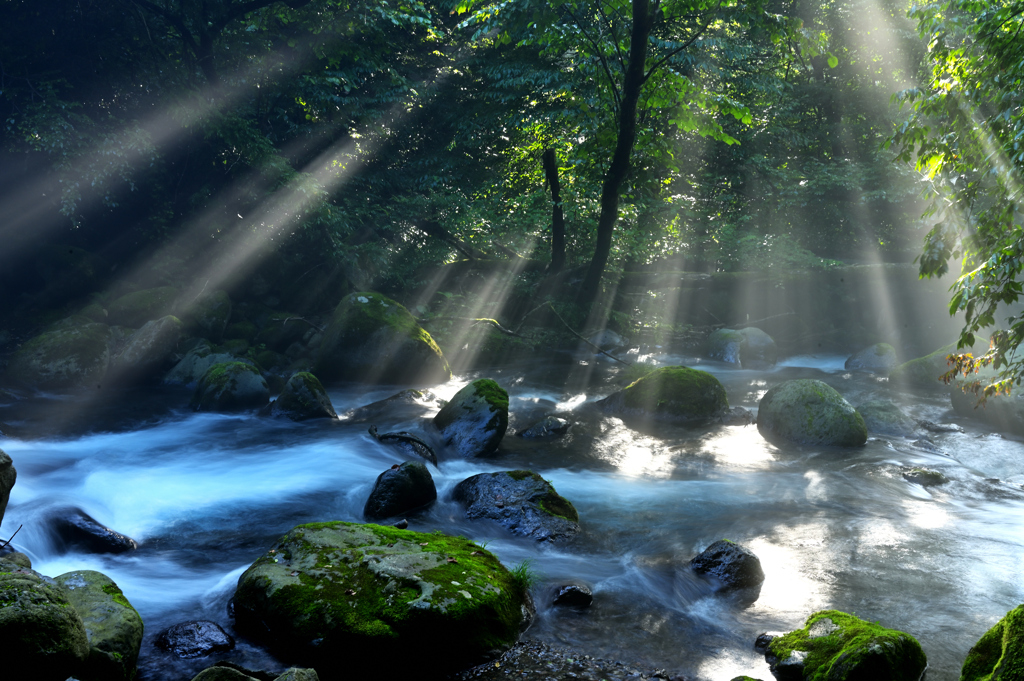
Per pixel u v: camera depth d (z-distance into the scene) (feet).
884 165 75.00
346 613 14.33
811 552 20.25
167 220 54.60
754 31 50.24
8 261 48.83
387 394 43.91
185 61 53.21
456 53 71.00
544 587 17.67
